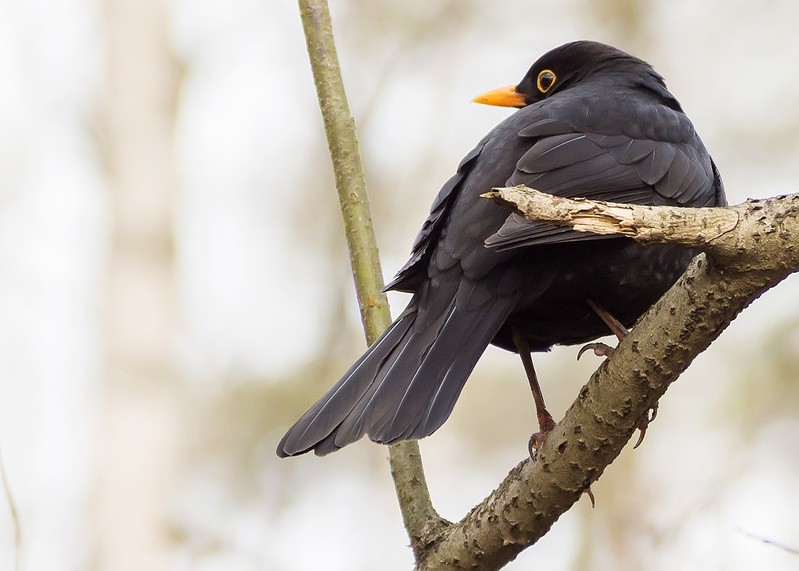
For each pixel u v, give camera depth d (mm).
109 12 15938
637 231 5035
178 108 16172
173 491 14555
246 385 16234
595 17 18484
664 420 15508
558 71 9172
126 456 14398
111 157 15555
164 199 15508
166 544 14250
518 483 5883
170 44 16125
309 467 15953
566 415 5777
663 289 6953
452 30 18609
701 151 7672
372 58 18094
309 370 16375
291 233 17531
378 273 7109
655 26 18250
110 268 15188
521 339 7332
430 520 6328
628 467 14852
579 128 7176
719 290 5250
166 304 15180
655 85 8477
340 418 6102
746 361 15469
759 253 5062
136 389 14656
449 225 6781
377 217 17297
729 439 15039
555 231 6086
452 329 6441
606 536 14422
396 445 6520
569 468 5738
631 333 5566
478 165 7043
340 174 7254
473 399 16500
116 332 14898
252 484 15859
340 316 16641
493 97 9422
